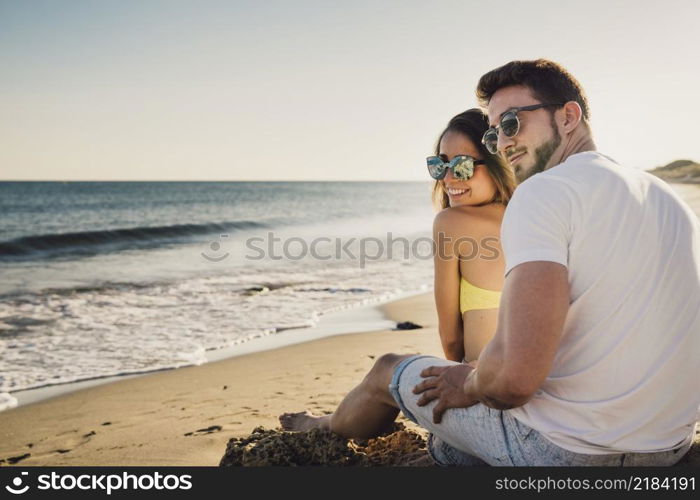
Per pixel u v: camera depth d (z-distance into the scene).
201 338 6.72
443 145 2.72
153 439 3.60
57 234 20.41
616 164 1.78
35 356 5.98
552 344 1.57
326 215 38.25
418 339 6.45
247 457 2.44
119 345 6.42
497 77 2.03
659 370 1.65
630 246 1.62
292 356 5.75
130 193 67.44
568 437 1.68
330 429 2.51
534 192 1.67
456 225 2.46
